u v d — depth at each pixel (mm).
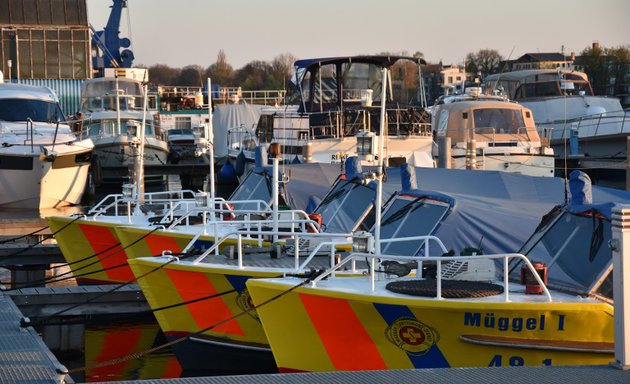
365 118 49406
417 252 23625
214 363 24203
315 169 37188
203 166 71438
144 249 30406
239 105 79688
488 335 18141
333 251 21906
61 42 96500
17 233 42562
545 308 17875
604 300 18469
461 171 31688
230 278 23297
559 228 20422
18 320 23578
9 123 57969
